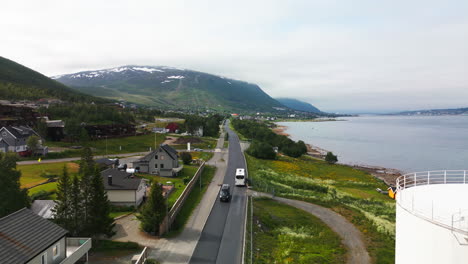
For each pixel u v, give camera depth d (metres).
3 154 34.03
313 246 32.38
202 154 91.88
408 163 106.81
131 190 41.78
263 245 31.75
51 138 96.50
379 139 185.75
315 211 44.91
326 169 88.56
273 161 91.50
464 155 120.94
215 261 27.59
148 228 33.00
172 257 28.31
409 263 13.45
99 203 30.34
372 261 29.06
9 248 19.98
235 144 119.94
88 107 138.00
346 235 36.00
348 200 53.09
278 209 44.53
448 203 14.35
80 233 30.06
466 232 11.05
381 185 71.25
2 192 29.83
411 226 13.28
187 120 139.00
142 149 96.94
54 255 23.56
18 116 108.75
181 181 57.31
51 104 150.88
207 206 43.56
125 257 28.47
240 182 55.44
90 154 56.84
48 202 36.09
